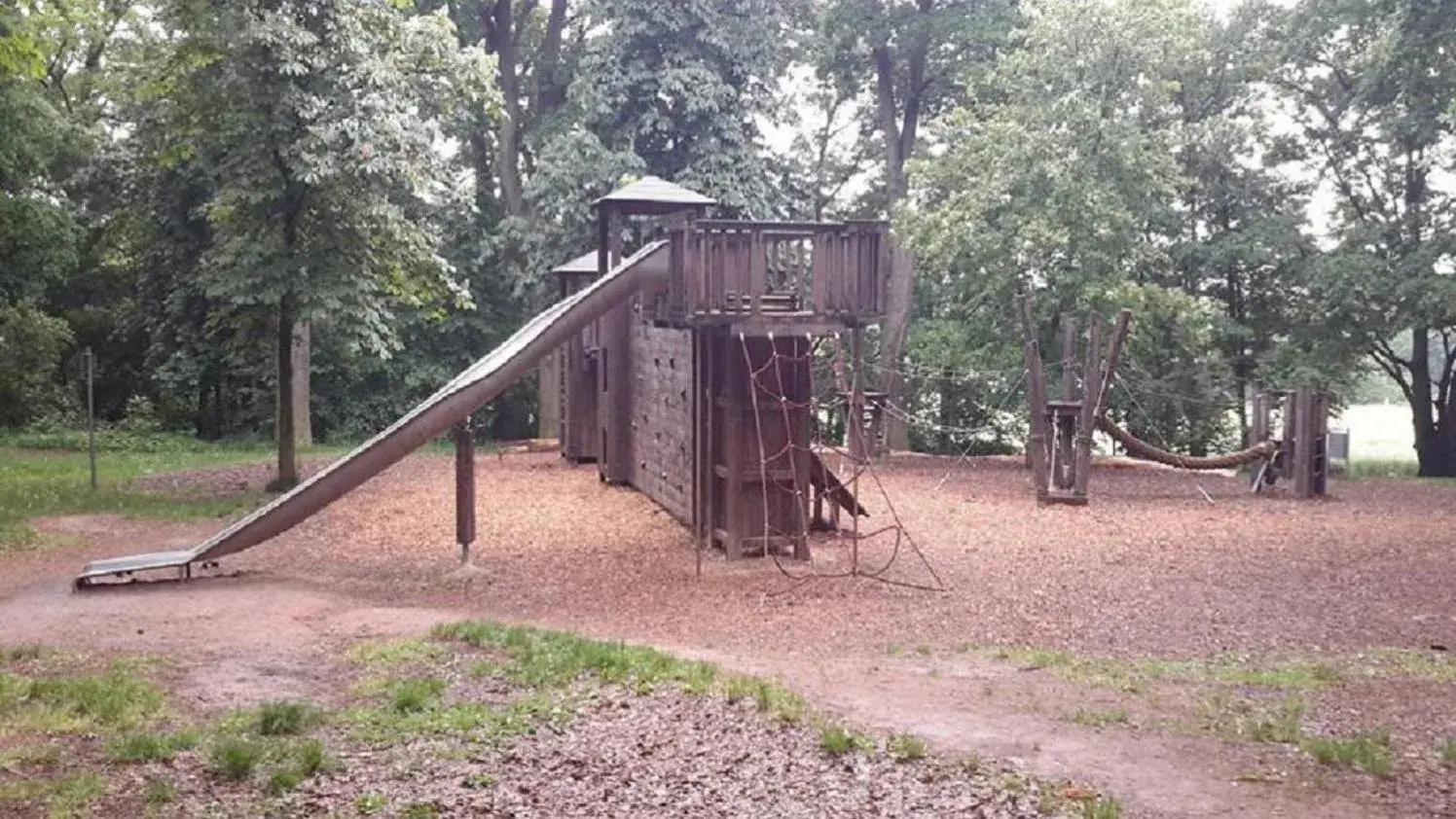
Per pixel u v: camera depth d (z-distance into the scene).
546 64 35.16
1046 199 23.38
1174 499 19.86
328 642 9.69
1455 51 23.78
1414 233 25.36
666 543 14.93
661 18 29.48
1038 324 24.41
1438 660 9.19
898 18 30.48
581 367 23.89
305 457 26.11
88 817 5.71
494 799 6.00
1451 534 15.90
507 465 23.98
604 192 29.16
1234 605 11.42
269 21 17.20
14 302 29.64
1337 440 25.20
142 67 18.39
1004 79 25.05
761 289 12.90
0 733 7.01
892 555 13.75
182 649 9.45
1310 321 26.12
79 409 33.06
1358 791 6.19
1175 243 27.20
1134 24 22.97
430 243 20.39
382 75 17.77
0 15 17.86
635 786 6.18
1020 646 9.83
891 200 32.84
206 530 16.20
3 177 25.70
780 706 7.47
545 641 9.39
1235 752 6.82
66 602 11.45
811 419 16.47
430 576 12.98
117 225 27.59
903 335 30.67
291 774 6.23
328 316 18.44
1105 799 6.02
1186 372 26.62
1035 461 19.16
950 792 6.09
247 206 18.64
